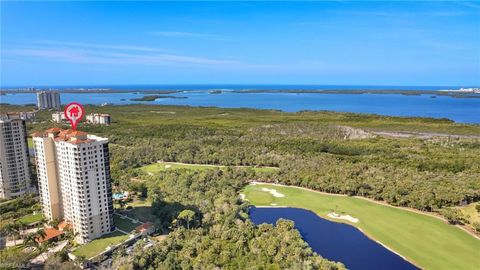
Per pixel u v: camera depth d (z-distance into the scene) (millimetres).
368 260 96812
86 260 88250
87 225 100250
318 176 159500
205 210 120500
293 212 132375
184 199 130375
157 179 159250
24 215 119188
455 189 134750
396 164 174125
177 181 152750
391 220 122250
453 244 104062
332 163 177625
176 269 87562
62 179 106125
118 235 104062
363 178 155375
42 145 107375
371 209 132750
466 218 118125
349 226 119375
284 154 197375
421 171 164750
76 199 100125
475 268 90875
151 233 109312
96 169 100375
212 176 162875
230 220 111312
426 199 128500
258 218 126750
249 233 102000
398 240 107438
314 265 84438
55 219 109812
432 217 123875
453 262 94250
